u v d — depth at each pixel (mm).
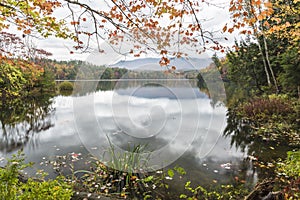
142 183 2697
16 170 1699
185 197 2410
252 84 10375
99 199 2244
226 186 2666
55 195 1550
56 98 12422
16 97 9734
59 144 4473
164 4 2123
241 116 6988
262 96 8484
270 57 8859
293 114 5730
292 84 7254
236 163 3363
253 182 2770
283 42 8453
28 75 8211
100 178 2812
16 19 2566
